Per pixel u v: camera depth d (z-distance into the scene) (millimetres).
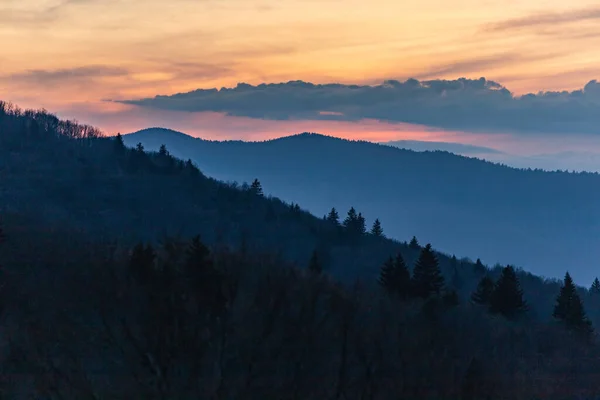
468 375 68812
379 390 64062
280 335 63625
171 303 60781
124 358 59188
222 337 61125
